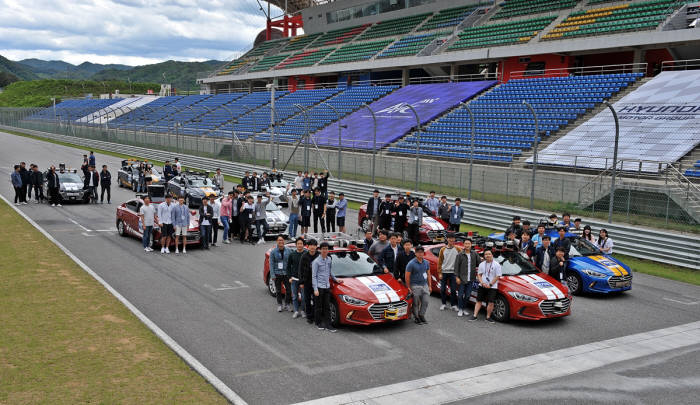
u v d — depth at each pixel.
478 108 37.47
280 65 65.81
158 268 15.34
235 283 14.01
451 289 12.53
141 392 7.65
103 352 9.05
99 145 63.47
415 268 11.38
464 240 12.09
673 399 7.99
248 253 17.77
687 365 9.31
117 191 32.12
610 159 24.98
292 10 80.44
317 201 20.72
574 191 23.69
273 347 9.77
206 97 72.06
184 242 17.55
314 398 7.75
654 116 28.30
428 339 10.49
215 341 9.95
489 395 8.00
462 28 48.47
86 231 20.41
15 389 7.60
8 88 146.38
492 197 25.94
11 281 13.07
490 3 50.72
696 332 11.14
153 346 9.43
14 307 11.18
